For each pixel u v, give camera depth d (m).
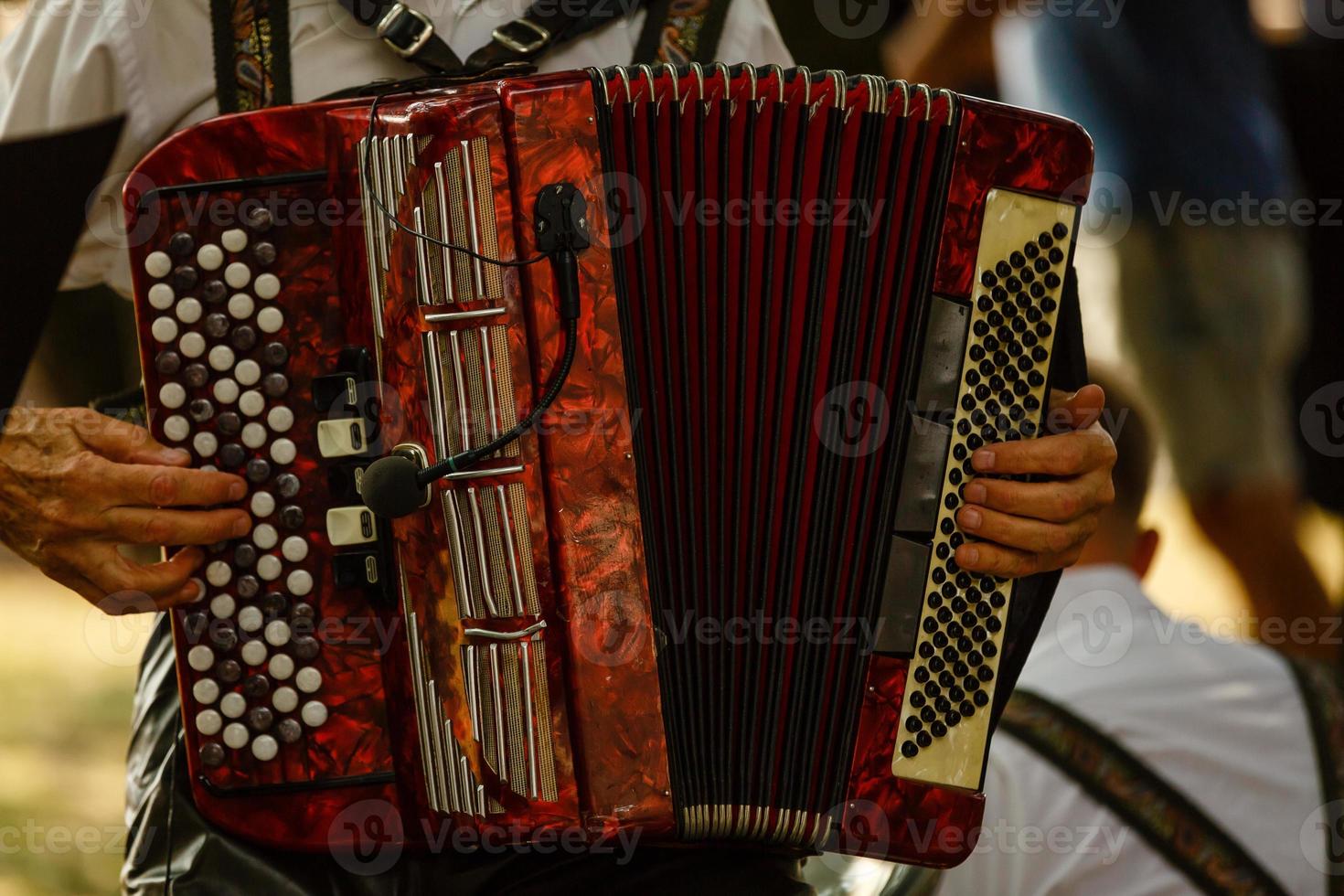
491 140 3.87
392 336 3.91
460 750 3.95
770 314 4.12
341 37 4.61
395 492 3.81
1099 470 4.40
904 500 4.28
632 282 4.01
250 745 4.12
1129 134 7.19
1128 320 6.92
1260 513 6.80
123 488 3.96
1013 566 4.30
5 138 4.55
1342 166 8.41
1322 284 8.27
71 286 4.80
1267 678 4.51
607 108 3.94
